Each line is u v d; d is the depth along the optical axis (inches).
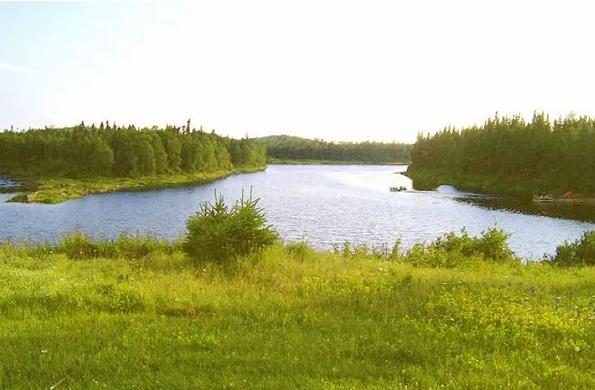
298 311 390.6
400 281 509.7
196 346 307.6
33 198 2509.8
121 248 733.9
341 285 488.7
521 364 289.1
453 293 448.8
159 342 312.7
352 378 261.1
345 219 1953.7
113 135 5036.9
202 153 5241.1
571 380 266.2
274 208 2279.8
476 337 339.3
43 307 394.6
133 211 2101.4
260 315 377.4
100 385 245.0
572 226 1883.6
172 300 412.8
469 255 832.9
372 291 463.8
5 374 258.7
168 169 4704.7
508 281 535.8
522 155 3885.3
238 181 4296.3
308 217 1991.9
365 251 832.3
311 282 491.5
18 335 319.0
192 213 2041.1
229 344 310.2
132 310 395.2
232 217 626.2
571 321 369.7
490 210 2358.5
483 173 4340.6
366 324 359.3
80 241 746.2
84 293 426.3
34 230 1579.7
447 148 5546.3
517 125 4490.7
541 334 348.5
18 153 5137.8
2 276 487.2
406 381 261.9
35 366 268.5
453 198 2940.5
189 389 246.4
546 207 2539.4
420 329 347.3
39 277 487.8
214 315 377.1
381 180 4626.0
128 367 271.1
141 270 544.1
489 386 256.8
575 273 671.1
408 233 1659.7
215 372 266.8
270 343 312.3
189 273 530.6
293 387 246.2
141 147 4375.0
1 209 2130.9
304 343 315.0
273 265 577.9
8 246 766.5
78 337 319.3
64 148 4872.0
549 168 3698.3
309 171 6545.3
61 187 3147.1
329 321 363.3
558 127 4165.8
